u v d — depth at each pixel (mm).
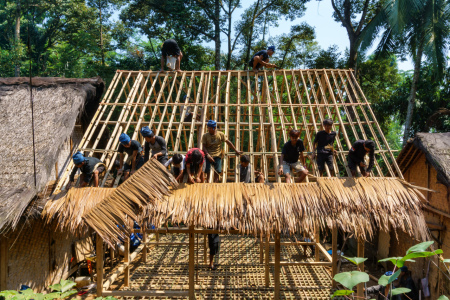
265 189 6387
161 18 22188
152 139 7066
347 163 7641
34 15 27516
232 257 10094
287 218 6012
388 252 11141
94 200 6242
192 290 6465
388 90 21750
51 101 8227
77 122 9773
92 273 9195
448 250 8211
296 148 7074
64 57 27359
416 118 17344
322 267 9305
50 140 7242
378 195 6344
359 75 20578
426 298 8664
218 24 22156
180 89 9281
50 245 8430
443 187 8492
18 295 3070
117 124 8328
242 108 13391
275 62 23781
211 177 7094
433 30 13367
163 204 6039
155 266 9312
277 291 6527
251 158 7641
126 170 7363
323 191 6348
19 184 6387
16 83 8773
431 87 16969
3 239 6746
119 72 10008
